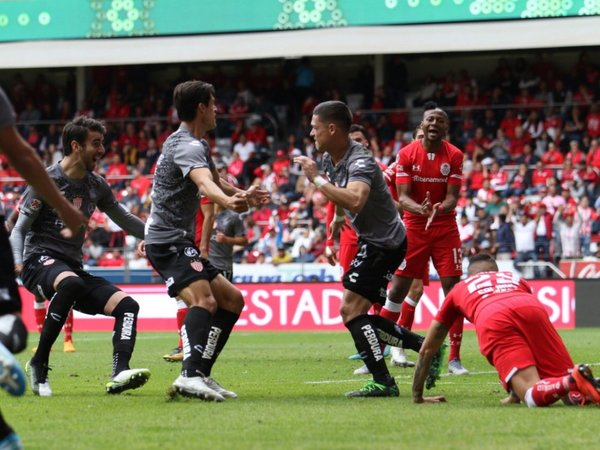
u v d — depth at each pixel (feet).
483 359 106.22
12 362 38.81
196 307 63.77
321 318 181.37
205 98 64.34
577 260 181.16
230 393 66.80
